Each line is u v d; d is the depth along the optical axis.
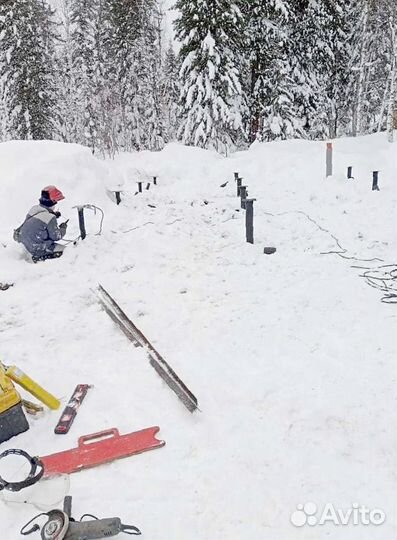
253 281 6.21
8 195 9.62
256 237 8.03
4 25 20.62
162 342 4.75
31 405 3.71
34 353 4.61
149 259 7.12
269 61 19.88
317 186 11.83
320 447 3.18
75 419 3.62
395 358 4.16
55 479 2.95
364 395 3.68
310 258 6.92
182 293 5.95
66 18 31.78
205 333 4.89
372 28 22.83
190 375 4.12
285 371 4.08
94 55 27.05
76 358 4.51
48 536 2.45
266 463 3.07
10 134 22.30
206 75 18.89
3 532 2.63
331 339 4.58
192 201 11.03
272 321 5.05
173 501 2.81
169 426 3.49
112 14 25.19
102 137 28.05
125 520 2.70
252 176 13.85
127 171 14.59
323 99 22.31
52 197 7.21
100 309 5.57
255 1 18.73
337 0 21.00
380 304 5.29
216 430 3.41
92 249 7.31
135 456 3.20
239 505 2.76
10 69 21.05
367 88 24.59
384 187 11.15
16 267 6.66
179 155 16.59
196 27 18.48
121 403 3.79
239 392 3.83
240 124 19.44
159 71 32.31
